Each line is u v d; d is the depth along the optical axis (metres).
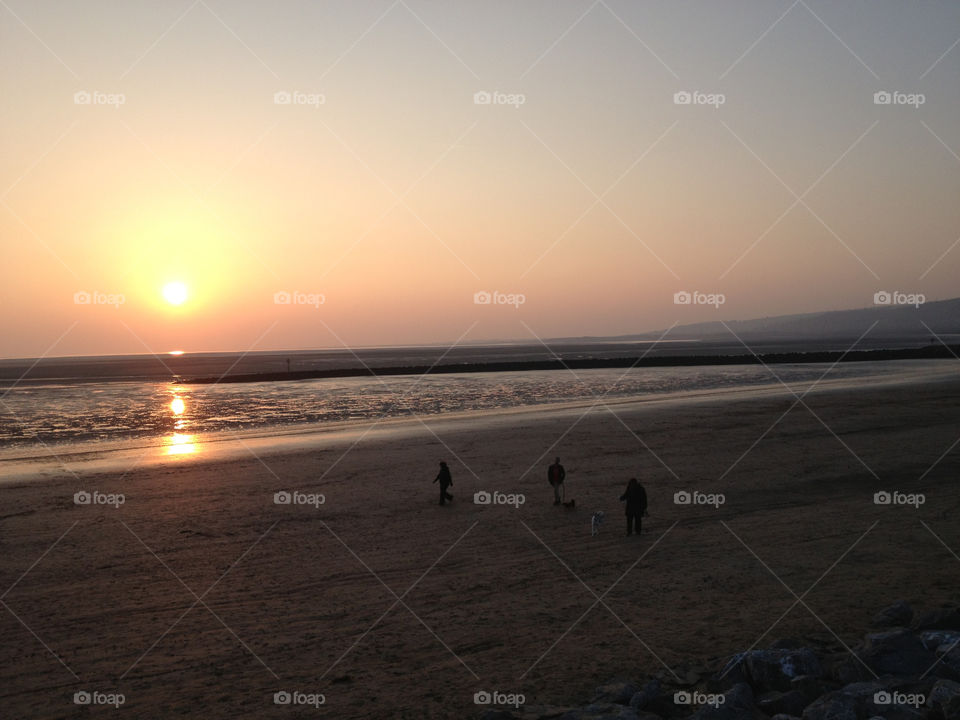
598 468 23.53
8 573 13.41
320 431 36.22
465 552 14.57
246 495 20.27
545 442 29.55
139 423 43.88
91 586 12.68
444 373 99.00
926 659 8.31
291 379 92.31
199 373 126.06
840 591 11.95
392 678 9.10
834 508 17.73
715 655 9.52
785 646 9.09
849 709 7.02
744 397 48.62
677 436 30.42
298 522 17.14
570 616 11.09
